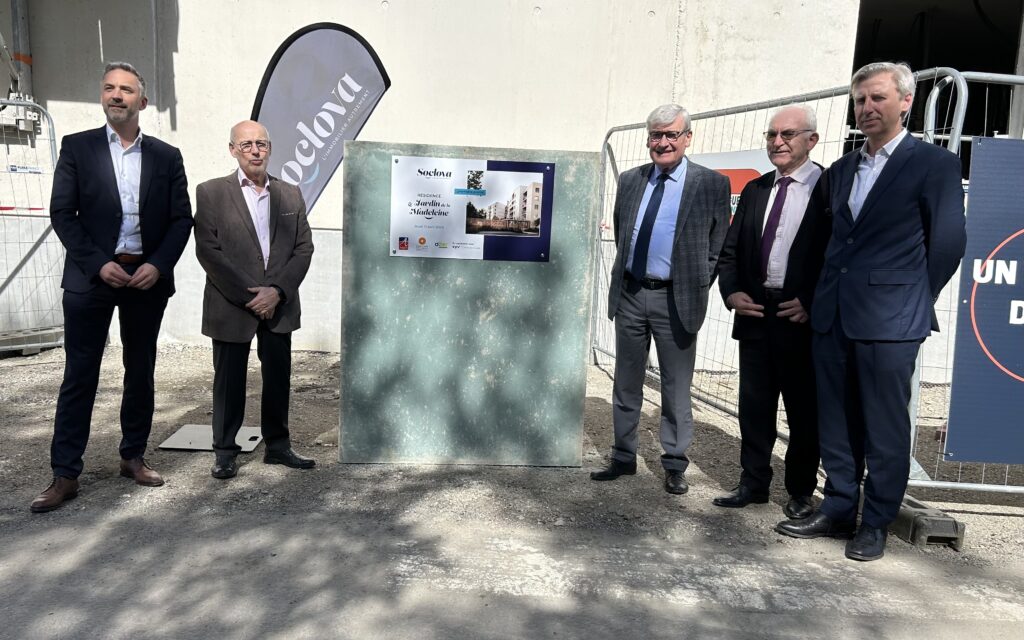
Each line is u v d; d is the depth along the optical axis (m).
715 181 3.65
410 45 6.77
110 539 3.09
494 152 3.88
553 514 3.54
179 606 2.59
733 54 6.89
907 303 3.00
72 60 6.55
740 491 3.73
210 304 3.69
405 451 4.11
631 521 3.50
